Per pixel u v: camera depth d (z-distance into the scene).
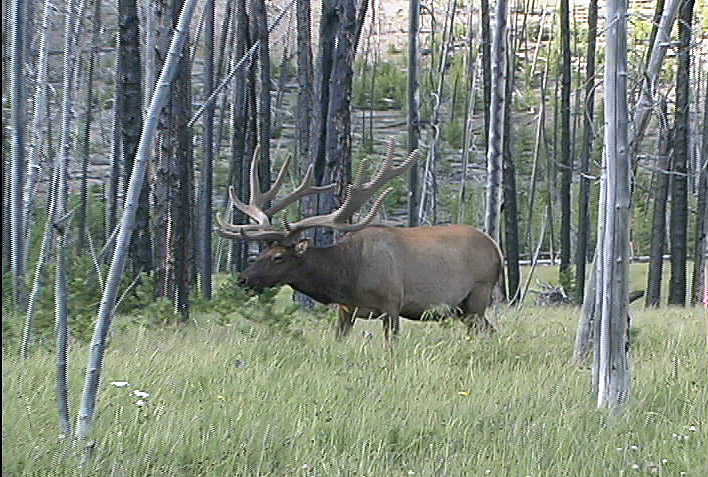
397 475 8.05
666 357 12.95
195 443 8.38
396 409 9.77
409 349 13.05
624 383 10.42
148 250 22.22
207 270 29.83
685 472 8.16
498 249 16.06
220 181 48.56
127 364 11.49
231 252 37.66
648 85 13.33
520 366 12.42
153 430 8.55
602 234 10.95
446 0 68.50
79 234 34.69
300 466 8.16
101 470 7.80
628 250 10.45
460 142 59.78
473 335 14.48
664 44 12.95
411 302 15.10
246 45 29.03
